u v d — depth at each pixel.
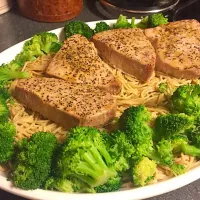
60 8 0.51
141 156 0.30
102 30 0.43
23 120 0.35
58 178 0.29
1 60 0.40
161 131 0.32
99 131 0.31
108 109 0.33
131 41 0.39
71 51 0.39
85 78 0.36
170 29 0.41
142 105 0.33
